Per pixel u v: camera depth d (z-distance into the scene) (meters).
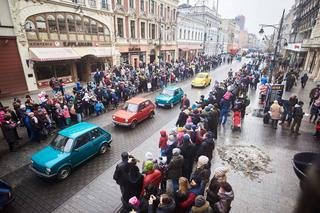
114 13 24.03
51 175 7.01
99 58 23.70
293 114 11.23
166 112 15.18
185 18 41.12
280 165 8.41
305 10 40.25
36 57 16.56
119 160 8.75
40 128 10.07
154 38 32.50
